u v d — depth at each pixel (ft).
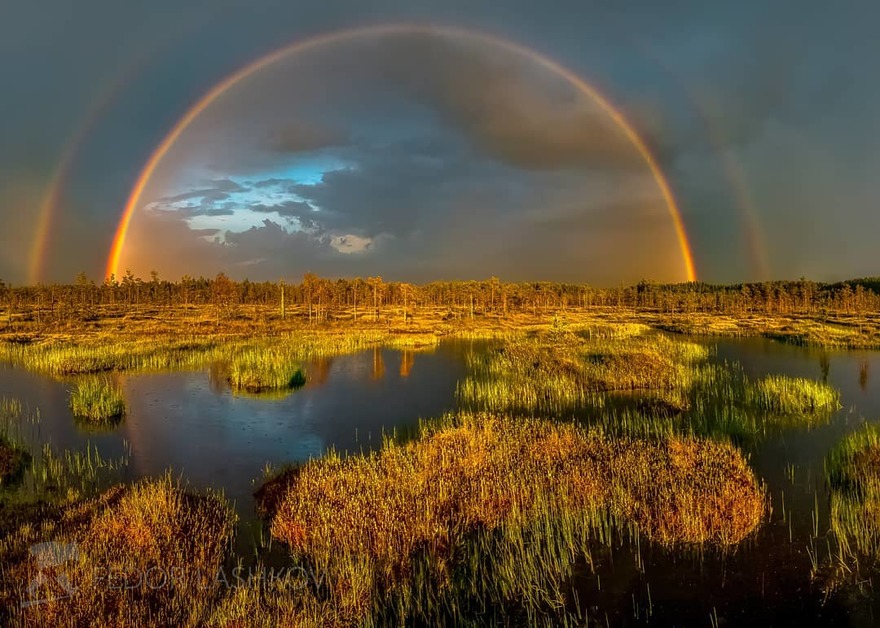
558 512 37.01
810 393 72.13
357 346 139.44
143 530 31.89
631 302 388.78
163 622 24.44
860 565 30.91
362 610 26.37
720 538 33.53
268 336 153.58
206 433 61.46
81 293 309.63
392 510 34.65
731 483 39.01
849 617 26.61
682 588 29.12
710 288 498.69
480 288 362.94
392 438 58.44
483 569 30.45
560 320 226.58
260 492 42.22
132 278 344.90
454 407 73.51
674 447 47.03
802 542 33.60
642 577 30.12
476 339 162.09
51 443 57.47
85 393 71.67
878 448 46.83
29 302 305.32
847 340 150.30
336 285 346.54
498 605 27.76
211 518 35.99
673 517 34.71
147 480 42.91
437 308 338.34
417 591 28.76
